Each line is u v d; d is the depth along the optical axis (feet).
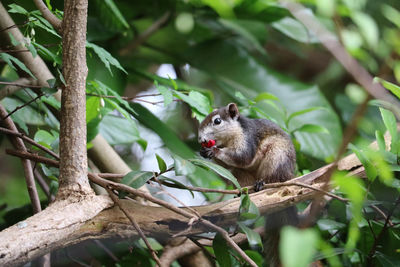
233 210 20.92
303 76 61.36
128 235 19.49
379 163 20.72
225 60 41.47
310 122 37.73
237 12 36.83
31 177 22.71
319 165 38.65
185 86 33.32
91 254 26.61
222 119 32.12
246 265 25.70
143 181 19.45
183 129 46.29
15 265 16.21
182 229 20.13
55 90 19.20
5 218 28.17
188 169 19.30
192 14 40.42
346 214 24.23
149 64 46.78
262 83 40.29
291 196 22.13
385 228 24.11
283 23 40.98
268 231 26.84
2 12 25.82
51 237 17.04
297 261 8.71
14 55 25.64
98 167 28.35
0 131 21.47
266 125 32.32
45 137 24.50
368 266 24.64
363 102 11.97
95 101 23.40
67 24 18.63
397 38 15.88
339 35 16.76
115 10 30.86
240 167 31.65
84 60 19.04
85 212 18.29
